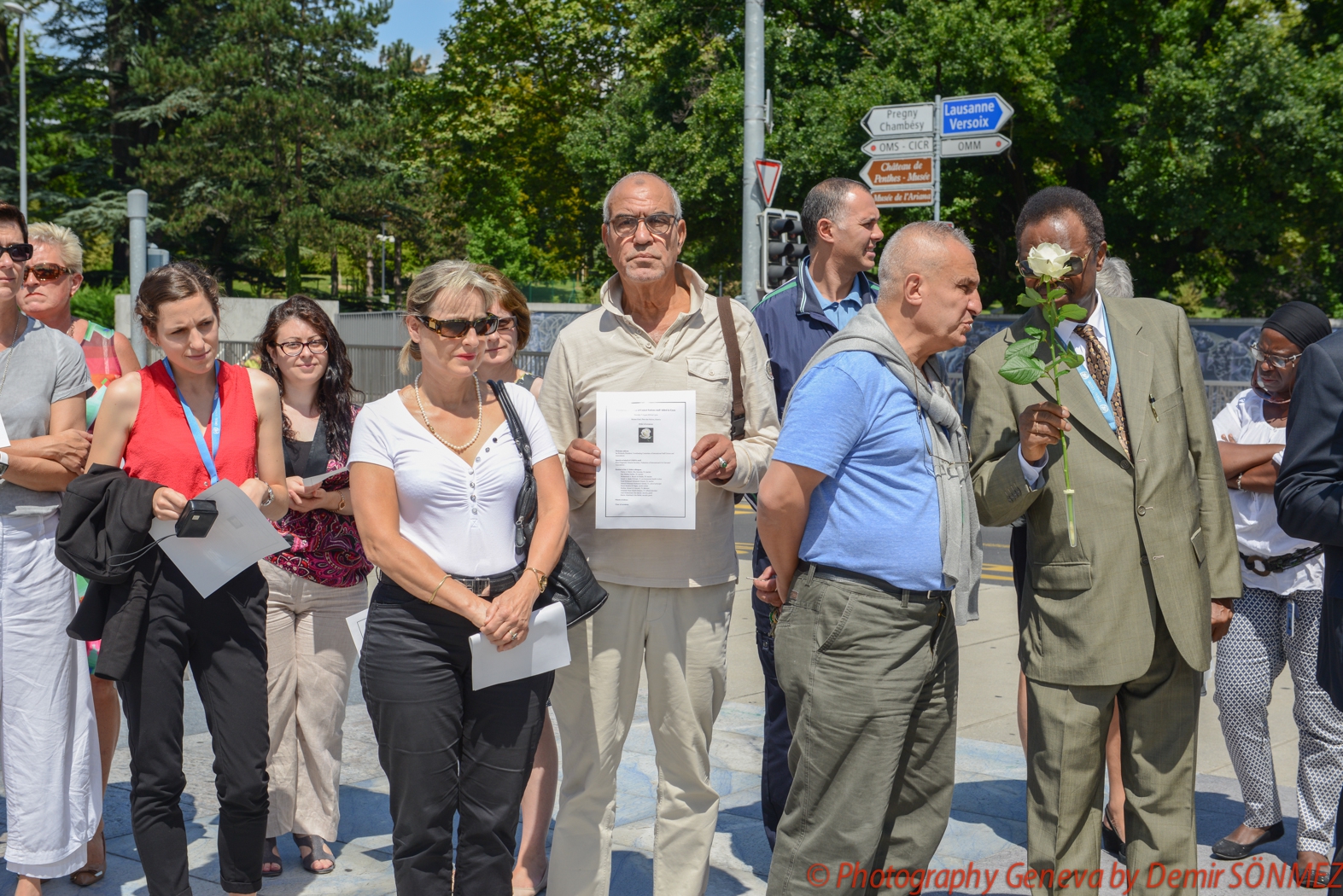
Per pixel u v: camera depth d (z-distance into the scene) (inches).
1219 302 1115.3
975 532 116.7
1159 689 122.6
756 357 138.4
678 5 967.6
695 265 1091.9
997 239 1022.4
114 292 1322.6
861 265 157.5
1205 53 832.9
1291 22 901.2
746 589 370.6
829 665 113.1
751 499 143.4
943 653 118.6
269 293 1847.9
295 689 160.2
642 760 206.7
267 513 142.6
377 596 117.3
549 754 156.5
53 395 146.3
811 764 114.4
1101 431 120.3
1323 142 753.6
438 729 114.4
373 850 167.2
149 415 133.6
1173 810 122.6
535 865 155.6
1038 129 893.2
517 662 115.3
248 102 1502.2
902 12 895.1
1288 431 112.5
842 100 864.9
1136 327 125.0
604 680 132.2
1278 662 161.8
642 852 166.2
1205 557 123.4
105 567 126.8
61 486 141.6
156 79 1552.7
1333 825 153.9
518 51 1384.1
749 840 170.2
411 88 1542.8
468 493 117.2
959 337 115.0
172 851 131.0
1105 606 119.9
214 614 131.3
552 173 1444.4
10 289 141.9
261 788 134.1
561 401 136.7
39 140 1739.7
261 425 142.2
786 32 930.1
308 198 1588.3
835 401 112.0
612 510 128.2
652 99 1040.8
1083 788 123.4
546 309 952.3
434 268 117.5
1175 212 810.2
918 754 121.3
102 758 163.2
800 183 891.4
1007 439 123.1
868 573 112.3
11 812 140.6
